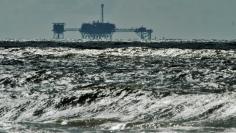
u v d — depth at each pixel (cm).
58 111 7850
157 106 7381
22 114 7988
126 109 7462
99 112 7531
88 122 7056
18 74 12612
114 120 7038
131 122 6825
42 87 10312
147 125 6631
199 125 6456
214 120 6619
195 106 7181
